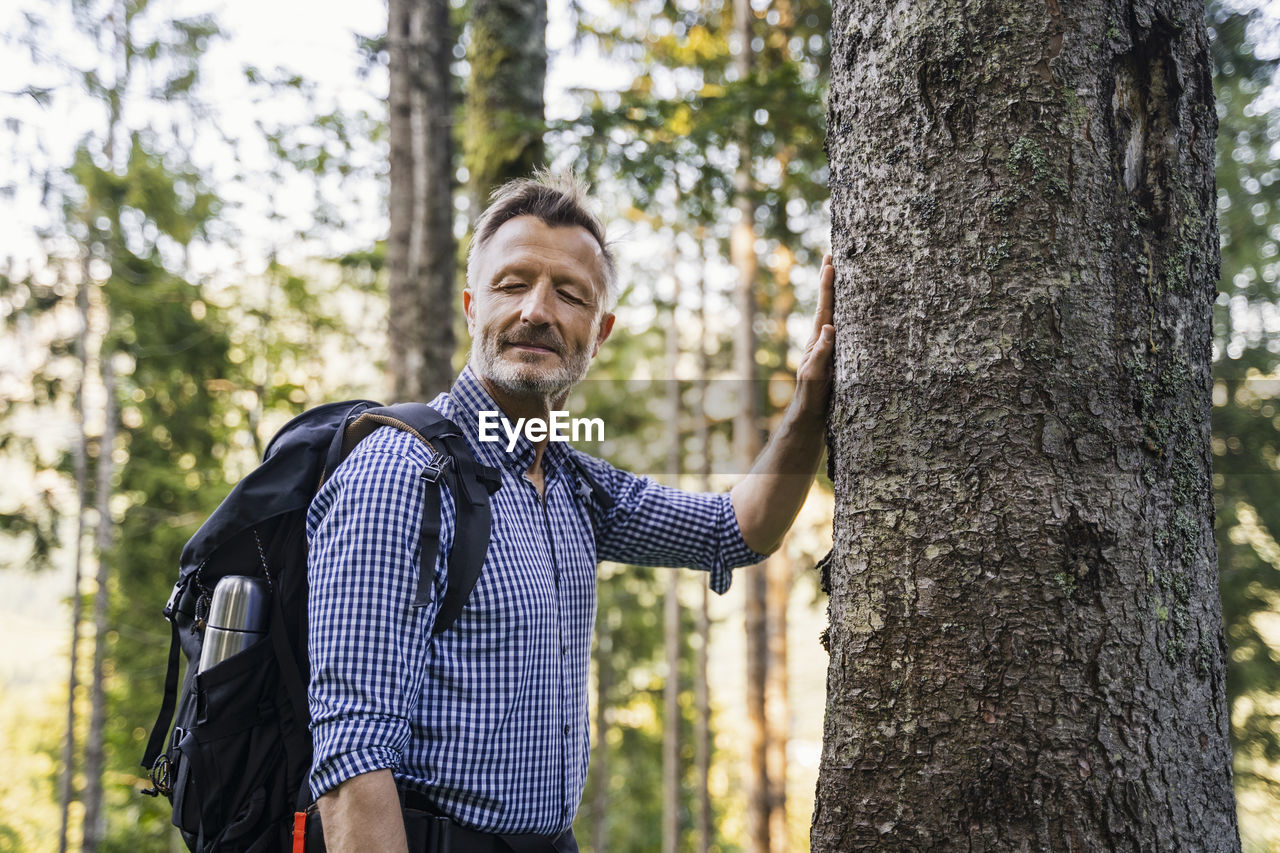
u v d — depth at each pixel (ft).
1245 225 20.10
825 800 4.00
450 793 4.30
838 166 4.32
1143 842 3.39
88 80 29.17
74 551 34.88
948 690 3.62
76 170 30.96
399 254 16.61
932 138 3.86
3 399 34.99
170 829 39.27
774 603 30.73
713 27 26.17
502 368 5.04
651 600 47.85
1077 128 3.65
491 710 4.38
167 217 32.78
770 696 30.32
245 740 4.47
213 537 4.52
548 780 4.61
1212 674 3.70
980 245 3.72
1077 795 3.40
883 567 3.87
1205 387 3.88
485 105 13.44
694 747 53.11
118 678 38.52
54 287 34.88
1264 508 21.44
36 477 35.99
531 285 5.14
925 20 3.91
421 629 4.16
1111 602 3.50
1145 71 3.81
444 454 4.52
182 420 36.40
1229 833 3.64
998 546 3.58
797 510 5.83
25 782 53.98
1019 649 3.51
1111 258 3.66
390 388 15.99
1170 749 3.50
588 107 14.87
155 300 33.65
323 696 4.03
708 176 16.15
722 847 56.29
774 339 31.50
